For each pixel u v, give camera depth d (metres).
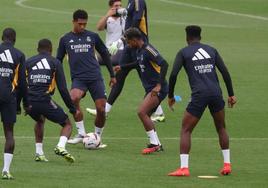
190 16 102.50
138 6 40.88
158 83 33.28
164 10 109.25
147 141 37.00
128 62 39.25
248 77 57.91
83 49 35.22
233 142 37.12
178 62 28.95
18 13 101.19
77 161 31.83
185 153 28.97
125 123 41.72
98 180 28.09
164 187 27.11
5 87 27.62
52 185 27.08
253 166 31.39
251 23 96.00
